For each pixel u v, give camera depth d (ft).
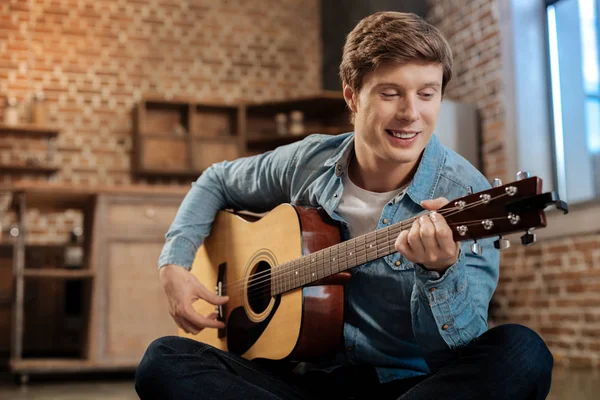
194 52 22.35
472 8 17.67
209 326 6.04
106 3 21.76
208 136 21.16
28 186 13.37
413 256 3.98
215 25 22.65
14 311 13.89
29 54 20.95
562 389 9.98
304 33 23.38
